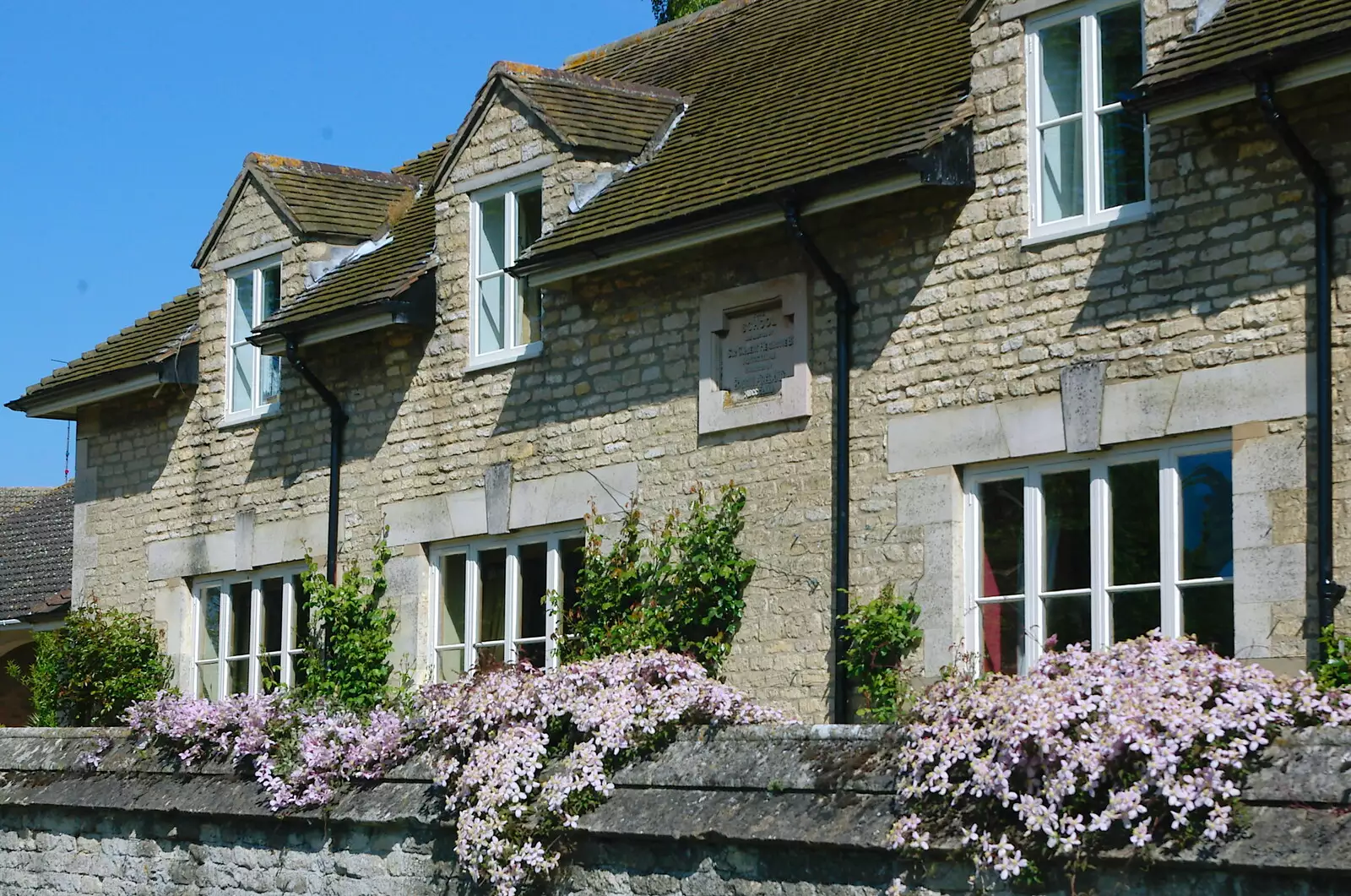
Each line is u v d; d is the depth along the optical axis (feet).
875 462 42.14
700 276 46.42
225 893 42.45
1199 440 36.86
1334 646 33.09
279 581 58.39
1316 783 25.21
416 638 52.47
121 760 47.21
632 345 47.93
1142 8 38.32
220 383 60.64
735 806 31.78
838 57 49.06
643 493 47.01
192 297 66.13
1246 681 27.22
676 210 44.88
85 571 65.41
